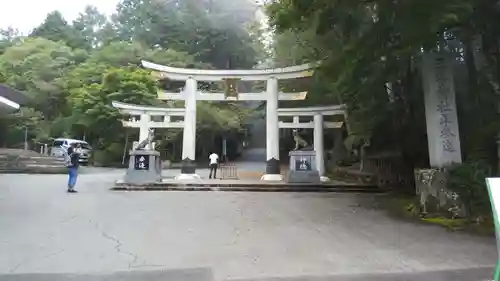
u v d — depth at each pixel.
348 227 7.98
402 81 13.49
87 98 28.94
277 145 17.88
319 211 9.96
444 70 9.99
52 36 45.41
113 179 18.30
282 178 17.72
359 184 15.51
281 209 10.21
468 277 4.79
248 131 41.31
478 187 8.90
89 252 5.83
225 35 38.41
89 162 30.83
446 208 9.14
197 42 38.97
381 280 4.66
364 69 10.29
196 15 39.06
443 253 5.97
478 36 10.08
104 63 34.66
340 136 26.50
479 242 6.73
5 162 22.83
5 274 4.75
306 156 16.28
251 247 6.25
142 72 30.08
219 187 14.81
